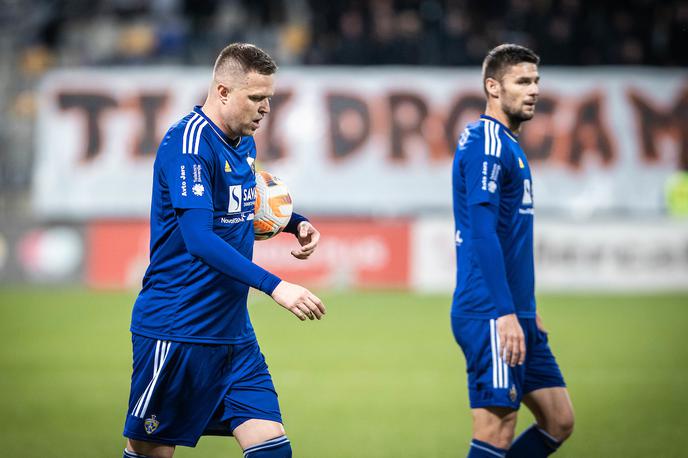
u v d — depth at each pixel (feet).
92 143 189.88
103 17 219.41
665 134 190.80
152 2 219.00
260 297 183.93
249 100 47.57
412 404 94.27
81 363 115.55
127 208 189.06
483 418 53.62
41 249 185.57
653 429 82.64
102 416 88.84
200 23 212.43
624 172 189.88
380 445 77.92
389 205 188.03
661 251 183.93
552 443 56.70
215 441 80.38
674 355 121.08
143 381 48.93
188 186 46.55
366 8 202.80
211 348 48.80
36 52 213.05
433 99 189.98
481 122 54.75
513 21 201.05
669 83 191.62
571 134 190.60
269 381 50.37
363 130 189.47
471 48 199.62
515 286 54.54
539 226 183.62
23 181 199.31
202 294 48.29
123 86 191.21
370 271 183.93
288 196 53.98
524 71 54.54
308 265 183.01
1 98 204.23
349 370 111.75
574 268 183.93
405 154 189.26
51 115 190.19
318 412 90.58
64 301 168.04
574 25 201.26
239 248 49.85
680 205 189.16
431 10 204.23
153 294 49.01
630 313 155.94
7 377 107.34
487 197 51.88
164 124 190.90
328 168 188.44
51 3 219.20
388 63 198.70
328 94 189.88
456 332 54.75
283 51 211.20
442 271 184.14
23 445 77.66
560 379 56.49
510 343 50.42
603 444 76.95
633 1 203.31
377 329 141.38
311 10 209.36
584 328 141.28
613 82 191.62
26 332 136.98
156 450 49.80
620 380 105.60
